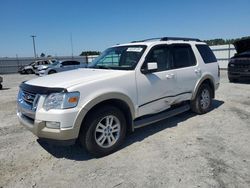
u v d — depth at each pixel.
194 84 5.55
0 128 5.51
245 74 10.81
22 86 4.07
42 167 3.61
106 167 3.53
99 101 3.68
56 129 3.42
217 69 6.36
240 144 4.13
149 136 4.65
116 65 4.62
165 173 3.28
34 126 3.54
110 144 3.94
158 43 4.80
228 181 3.02
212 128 4.98
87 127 3.66
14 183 3.20
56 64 21.12
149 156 3.80
